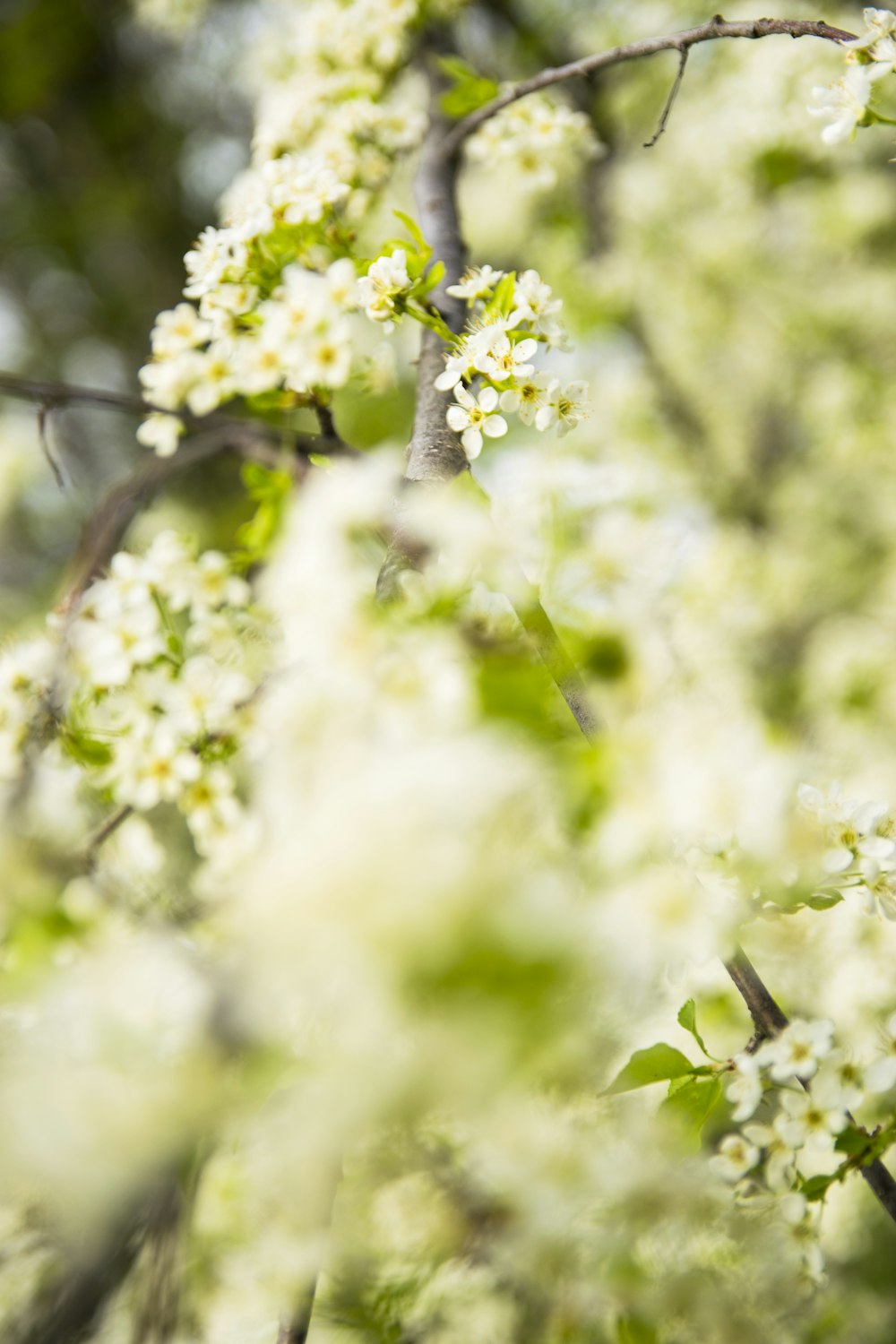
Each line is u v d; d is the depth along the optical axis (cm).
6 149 404
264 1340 107
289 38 166
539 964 88
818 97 106
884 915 99
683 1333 101
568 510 98
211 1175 102
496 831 91
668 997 101
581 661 95
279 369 106
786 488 282
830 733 210
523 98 119
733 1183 99
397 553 95
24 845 100
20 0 361
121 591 104
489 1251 102
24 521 304
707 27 109
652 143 109
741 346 286
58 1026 92
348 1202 100
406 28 126
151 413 112
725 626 210
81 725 103
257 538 107
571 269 257
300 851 90
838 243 262
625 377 273
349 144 118
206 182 396
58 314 420
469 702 92
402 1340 107
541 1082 95
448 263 112
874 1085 99
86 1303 100
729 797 92
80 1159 89
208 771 103
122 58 372
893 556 265
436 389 103
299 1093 90
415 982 88
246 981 90
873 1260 124
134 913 99
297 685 94
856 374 274
